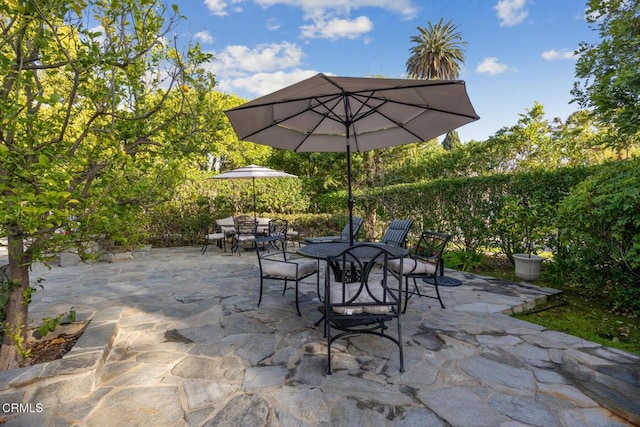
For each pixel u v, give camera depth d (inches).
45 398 76.4
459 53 853.2
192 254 296.0
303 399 78.5
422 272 138.4
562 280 172.4
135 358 99.6
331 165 499.8
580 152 330.6
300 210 426.6
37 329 111.3
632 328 123.3
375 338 111.4
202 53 106.2
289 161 578.6
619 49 165.2
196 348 106.3
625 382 83.7
